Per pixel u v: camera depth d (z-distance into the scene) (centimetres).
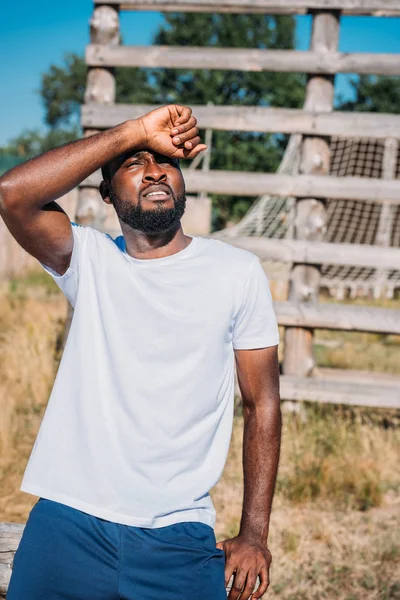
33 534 202
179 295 211
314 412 645
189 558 200
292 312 639
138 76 3478
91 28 675
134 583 197
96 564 197
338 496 511
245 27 3319
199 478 209
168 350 207
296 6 644
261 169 2928
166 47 660
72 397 211
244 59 652
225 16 3319
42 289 1583
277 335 220
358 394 627
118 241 238
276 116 647
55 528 200
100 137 205
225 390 217
